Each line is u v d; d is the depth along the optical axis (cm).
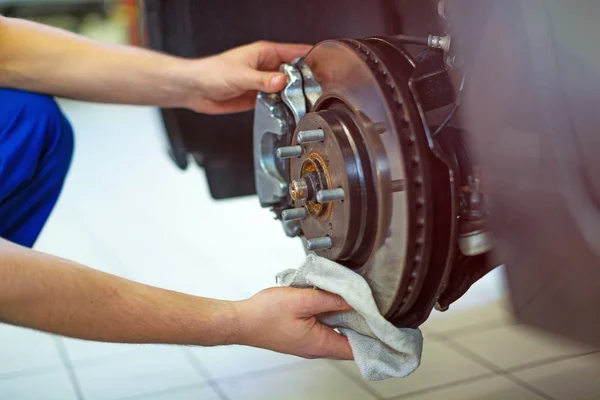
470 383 111
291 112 84
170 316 72
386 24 99
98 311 69
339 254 70
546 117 57
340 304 74
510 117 61
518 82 59
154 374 122
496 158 63
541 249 62
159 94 108
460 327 131
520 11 57
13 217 102
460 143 69
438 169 65
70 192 261
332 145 68
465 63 65
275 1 113
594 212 56
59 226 219
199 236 202
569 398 103
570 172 56
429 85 66
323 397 110
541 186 59
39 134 100
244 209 228
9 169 96
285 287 76
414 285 67
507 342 124
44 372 124
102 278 71
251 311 74
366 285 69
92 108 427
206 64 104
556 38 56
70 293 68
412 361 72
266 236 199
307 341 76
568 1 55
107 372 123
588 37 55
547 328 66
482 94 63
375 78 66
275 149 88
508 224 65
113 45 110
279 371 121
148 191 256
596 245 56
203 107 109
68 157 108
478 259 74
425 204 63
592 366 113
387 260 67
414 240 64
